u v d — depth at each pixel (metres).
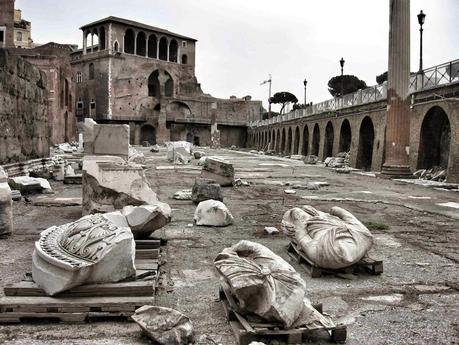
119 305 5.16
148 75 94.88
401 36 24.23
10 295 5.33
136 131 89.94
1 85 16.58
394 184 22.16
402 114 24.58
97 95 91.31
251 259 5.42
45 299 5.20
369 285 6.69
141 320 4.79
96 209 10.05
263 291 4.90
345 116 38.50
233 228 10.53
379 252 8.70
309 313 4.98
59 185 17.50
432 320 5.45
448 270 7.53
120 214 8.16
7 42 47.06
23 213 11.59
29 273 5.88
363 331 5.12
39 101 21.72
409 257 8.35
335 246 6.90
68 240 5.74
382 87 31.22
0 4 46.66
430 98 25.92
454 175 22.94
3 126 16.86
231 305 5.18
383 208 14.43
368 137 35.62
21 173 17.80
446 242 9.67
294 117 57.28
